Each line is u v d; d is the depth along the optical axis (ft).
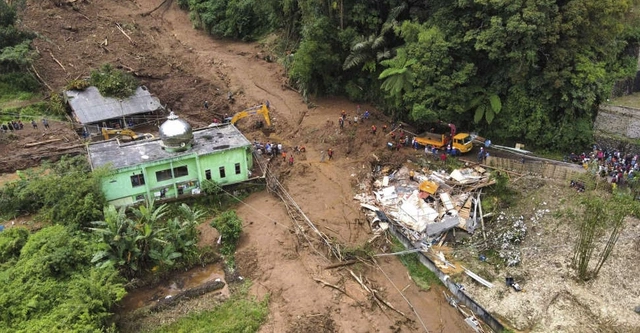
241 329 85.81
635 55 148.87
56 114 158.40
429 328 88.33
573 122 125.70
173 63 199.00
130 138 142.72
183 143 116.37
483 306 90.99
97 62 193.06
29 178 118.42
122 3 255.50
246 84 180.04
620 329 83.66
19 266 88.17
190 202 117.80
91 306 79.82
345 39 156.04
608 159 120.16
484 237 105.50
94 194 105.40
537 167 116.78
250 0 223.30
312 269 99.81
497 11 121.49
